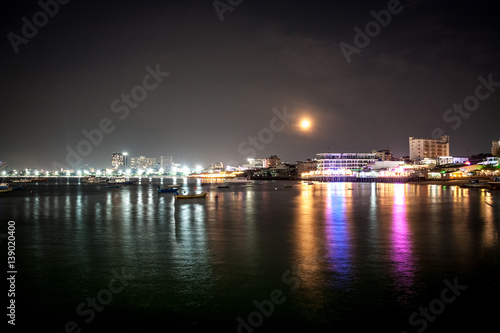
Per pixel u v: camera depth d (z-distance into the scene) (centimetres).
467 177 14525
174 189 12181
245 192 11588
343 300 1902
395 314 1736
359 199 8175
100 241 3453
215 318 1723
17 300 1955
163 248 3119
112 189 14525
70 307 1859
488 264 2508
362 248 3034
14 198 9369
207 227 4266
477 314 1725
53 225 4494
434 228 3997
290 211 5928
